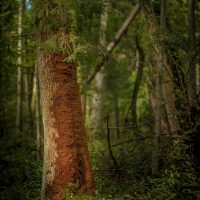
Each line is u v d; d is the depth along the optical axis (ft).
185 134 29.04
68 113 25.39
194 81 32.91
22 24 36.35
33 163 31.99
